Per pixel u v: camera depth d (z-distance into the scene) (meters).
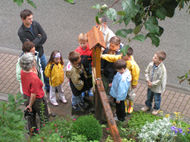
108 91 4.84
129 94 4.84
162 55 4.59
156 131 4.19
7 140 2.43
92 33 3.99
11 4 9.27
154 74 4.84
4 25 8.41
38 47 5.28
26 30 5.10
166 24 8.32
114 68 4.32
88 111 5.24
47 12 8.93
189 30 8.12
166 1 1.43
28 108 4.04
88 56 4.57
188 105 5.75
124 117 4.80
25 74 3.79
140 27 1.41
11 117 2.55
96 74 3.91
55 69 4.94
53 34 8.03
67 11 8.98
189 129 4.33
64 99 5.56
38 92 3.91
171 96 5.98
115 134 3.01
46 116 4.30
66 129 3.86
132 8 1.29
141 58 7.16
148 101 5.30
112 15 1.29
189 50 7.42
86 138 3.62
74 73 4.48
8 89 5.96
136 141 4.34
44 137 3.40
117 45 4.44
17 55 7.22
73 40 7.84
